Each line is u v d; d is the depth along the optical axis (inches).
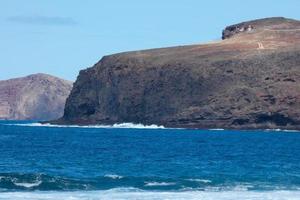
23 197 5004.9
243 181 6225.4
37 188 5570.9
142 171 7155.5
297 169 7539.4
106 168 7431.1
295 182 6200.8
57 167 7416.3
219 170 7322.8
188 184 5900.6
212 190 5580.7
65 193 5300.2
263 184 6013.8
